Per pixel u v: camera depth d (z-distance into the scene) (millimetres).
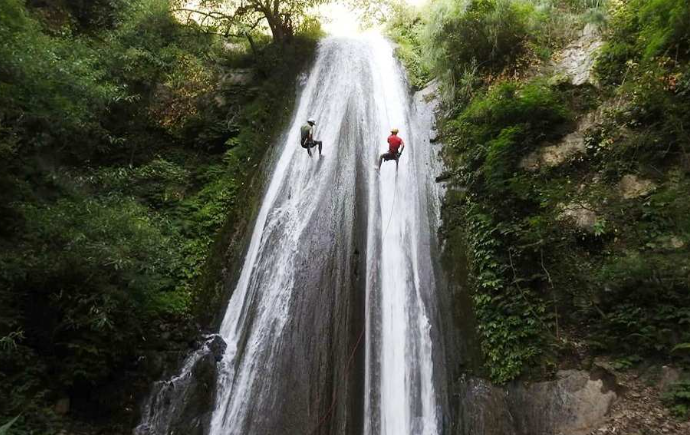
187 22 15570
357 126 12695
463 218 10344
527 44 11781
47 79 9461
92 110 11172
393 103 13906
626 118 9352
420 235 10641
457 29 12633
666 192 8273
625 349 7520
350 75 14625
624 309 7766
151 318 9617
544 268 8695
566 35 11789
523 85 10930
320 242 10312
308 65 15633
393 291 9781
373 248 10227
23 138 9742
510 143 10117
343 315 9164
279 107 14367
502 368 8117
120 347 8469
